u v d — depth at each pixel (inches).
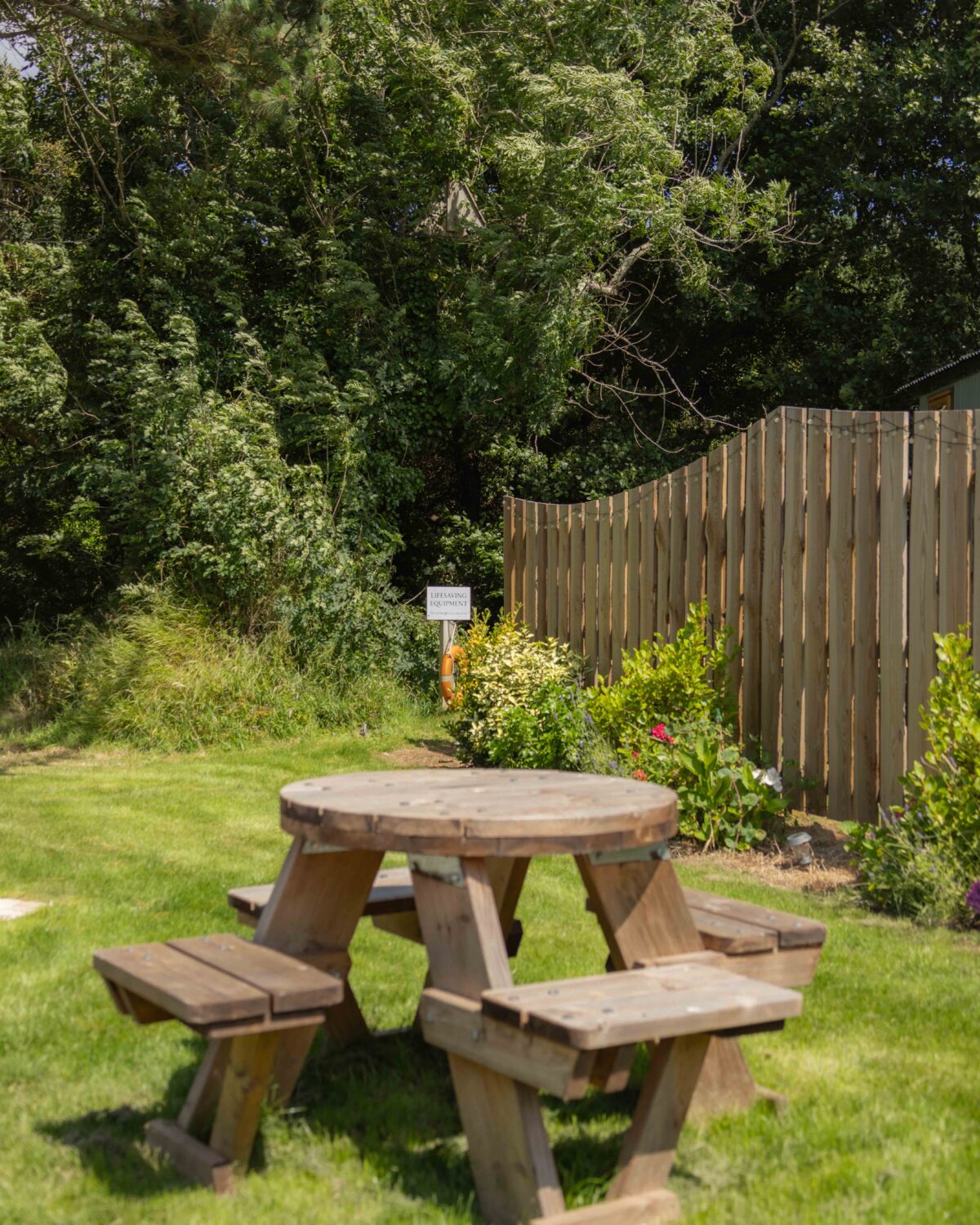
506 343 598.9
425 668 528.4
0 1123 124.7
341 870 132.8
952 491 244.2
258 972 113.4
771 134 778.8
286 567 493.7
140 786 352.2
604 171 617.3
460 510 718.5
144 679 447.5
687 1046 109.2
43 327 602.5
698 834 266.5
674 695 305.6
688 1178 113.1
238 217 612.4
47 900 221.1
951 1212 104.7
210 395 525.3
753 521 299.9
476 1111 109.3
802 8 784.9
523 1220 103.1
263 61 426.0
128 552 551.5
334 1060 141.8
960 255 789.2
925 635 249.8
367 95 625.6
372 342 609.9
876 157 767.7
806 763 282.0
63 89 593.6
